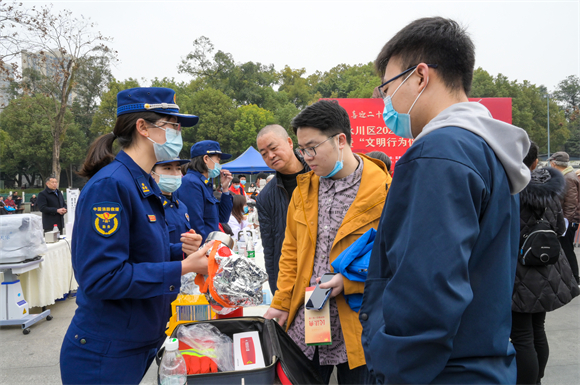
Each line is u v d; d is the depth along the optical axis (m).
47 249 4.37
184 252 1.59
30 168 40.50
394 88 0.97
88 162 1.39
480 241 0.76
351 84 61.00
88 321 1.30
